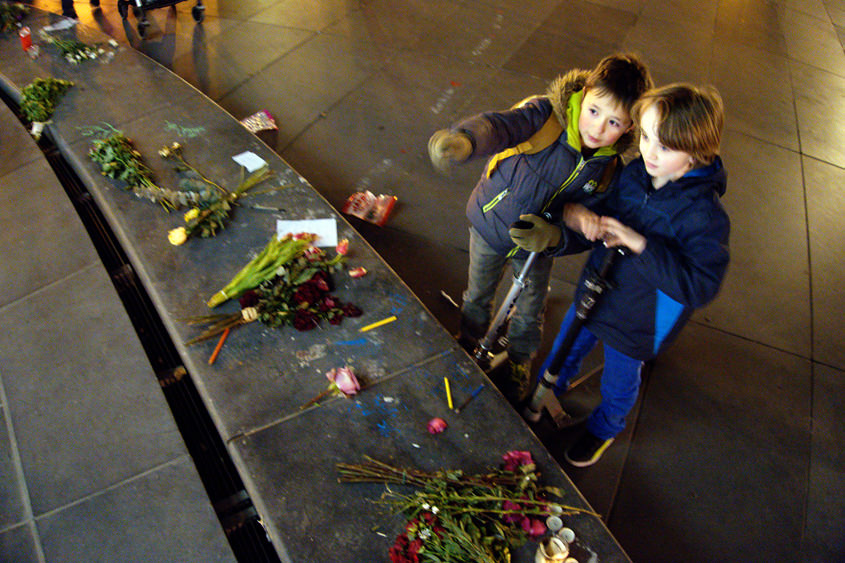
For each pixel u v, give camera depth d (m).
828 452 3.20
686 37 6.93
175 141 4.00
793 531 2.85
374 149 4.75
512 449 2.47
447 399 2.63
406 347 2.84
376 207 4.20
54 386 2.90
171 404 2.99
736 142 5.43
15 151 4.11
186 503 2.46
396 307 3.01
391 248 4.02
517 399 3.15
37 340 3.09
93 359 3.00
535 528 2.19
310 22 6.18
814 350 3.73
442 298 3.75
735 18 7.64
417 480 2.32
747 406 3.38
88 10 6.09
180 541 2.35
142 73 4.72
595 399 3.33
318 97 5.21
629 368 2.54
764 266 4.26
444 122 5.07
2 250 3.52
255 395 2.59
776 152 5.40
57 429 2.74
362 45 5.93
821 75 6.77
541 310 2.97
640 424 3.23
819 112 6.07
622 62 2.06
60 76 4.61
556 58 6.08
